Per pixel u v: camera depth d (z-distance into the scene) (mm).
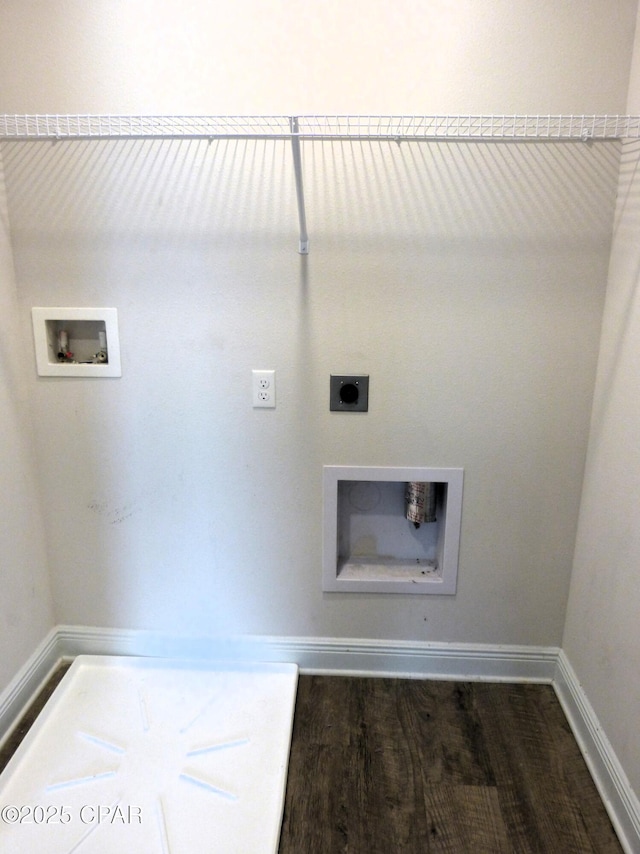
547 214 1287
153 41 1233
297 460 1482
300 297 1365
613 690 1240
